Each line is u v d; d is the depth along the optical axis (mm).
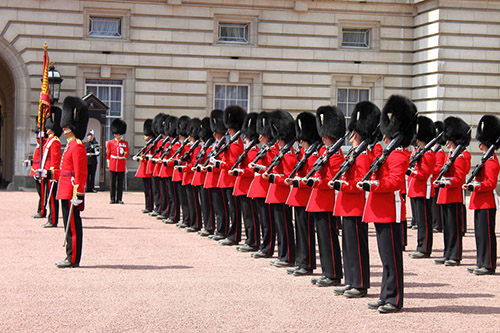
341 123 9641
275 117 11297
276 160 10969
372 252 12602
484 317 8086
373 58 26672
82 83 25156
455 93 25625
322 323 7719
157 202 17812
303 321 7785
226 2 25781
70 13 24906
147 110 25609
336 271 9719
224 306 8359
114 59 25219
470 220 18375
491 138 11203
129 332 7238
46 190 16422
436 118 25625
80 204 10484
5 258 11211
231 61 25922
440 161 14594
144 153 18594
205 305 8383
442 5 25484
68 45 24906
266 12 26109
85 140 24328
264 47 26172
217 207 13773
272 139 11859
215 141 14445
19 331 7227
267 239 11891
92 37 25156
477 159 25797
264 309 8273
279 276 10328
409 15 26812
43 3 24672
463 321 7902
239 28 26375
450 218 11758
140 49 25391
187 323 7602
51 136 14922
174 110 25750
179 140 17359
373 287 9656
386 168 8445
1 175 33062
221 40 26188
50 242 12883
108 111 25625
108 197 22516
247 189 12578
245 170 12531
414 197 12727
